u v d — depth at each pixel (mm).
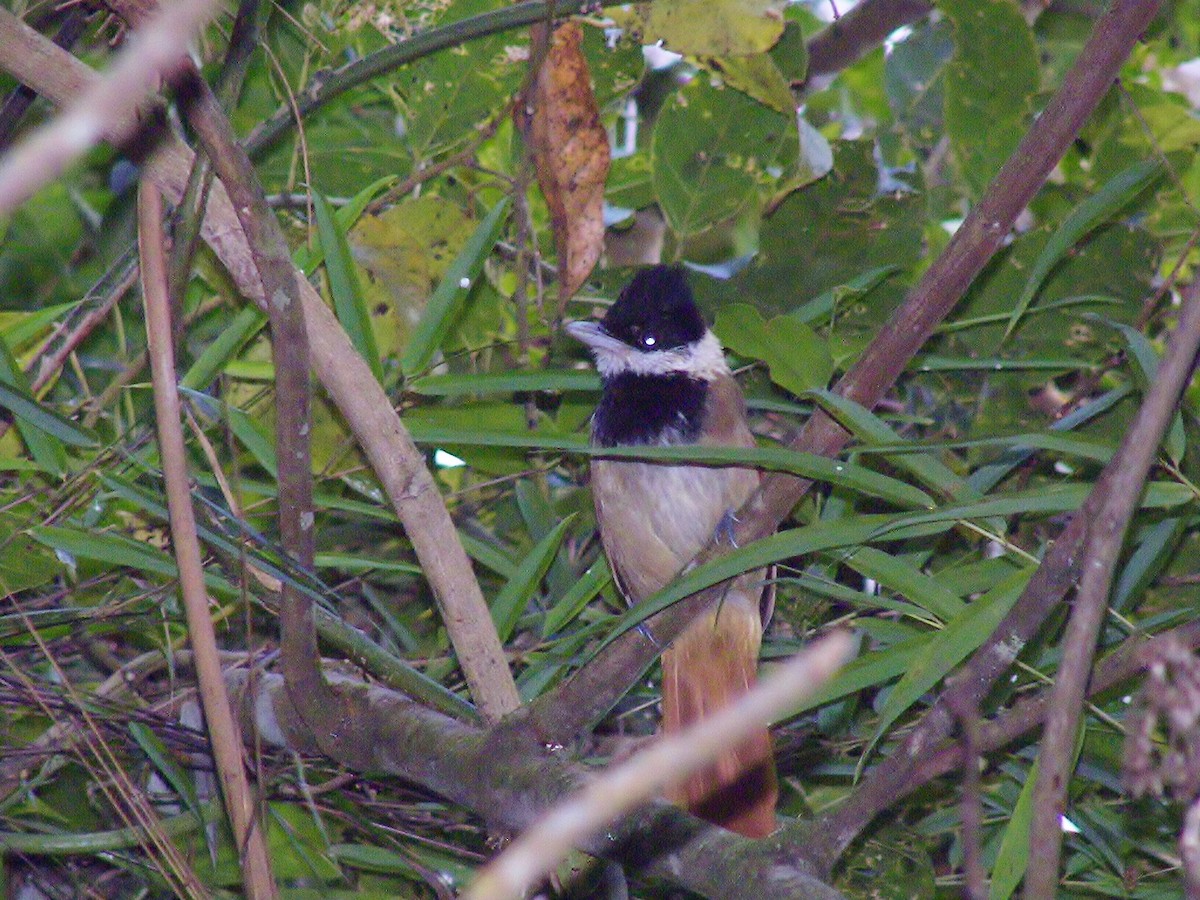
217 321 8953
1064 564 5004
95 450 7609
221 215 6281
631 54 8523
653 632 6449
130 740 7469
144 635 7969
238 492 6133
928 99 9695
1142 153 8641
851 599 6590
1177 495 5871
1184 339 3842
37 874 7980
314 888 7613
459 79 8180
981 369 8031
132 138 5980
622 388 8336
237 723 6453
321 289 8453
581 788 5750
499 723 6285
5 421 7848
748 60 8156
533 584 7188
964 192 9500
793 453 5965
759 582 7000
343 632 6871
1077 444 5691
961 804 7582
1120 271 8297
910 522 5848
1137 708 4934
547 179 7961
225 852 7500
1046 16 10227
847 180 8484
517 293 8102
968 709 4570
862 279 7875
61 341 8508
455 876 7586
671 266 8664
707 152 8586
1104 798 7840
